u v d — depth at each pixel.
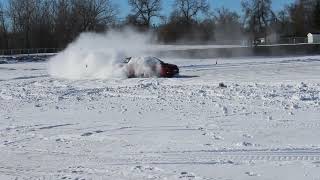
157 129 13.52
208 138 11.92
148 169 9.22
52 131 14.04
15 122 16.05
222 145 11.02
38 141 12.70
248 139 11.57
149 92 22.75
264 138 11.59
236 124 13.66
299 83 23.25
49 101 21.62
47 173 9.28
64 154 11.01
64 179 8.79
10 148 11.92
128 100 20.50
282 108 16.16
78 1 121.31
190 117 15.32
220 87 23.16
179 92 22.06
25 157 10.84
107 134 13.16
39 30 124.31
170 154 10.40
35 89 26.84
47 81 31.62
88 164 9.88
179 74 33.62
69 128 14.41
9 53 100.75
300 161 9.23
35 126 15.02
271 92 20.25
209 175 8.61
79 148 11.63
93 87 26.48
